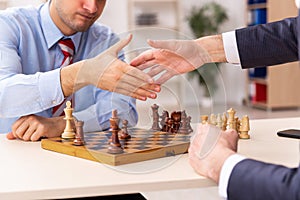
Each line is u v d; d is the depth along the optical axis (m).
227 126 1.51
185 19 6.80
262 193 1.01
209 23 6.69
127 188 1.13
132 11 6.57
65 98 1.61
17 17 1.89
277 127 1.69
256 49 1.58
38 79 1.60
